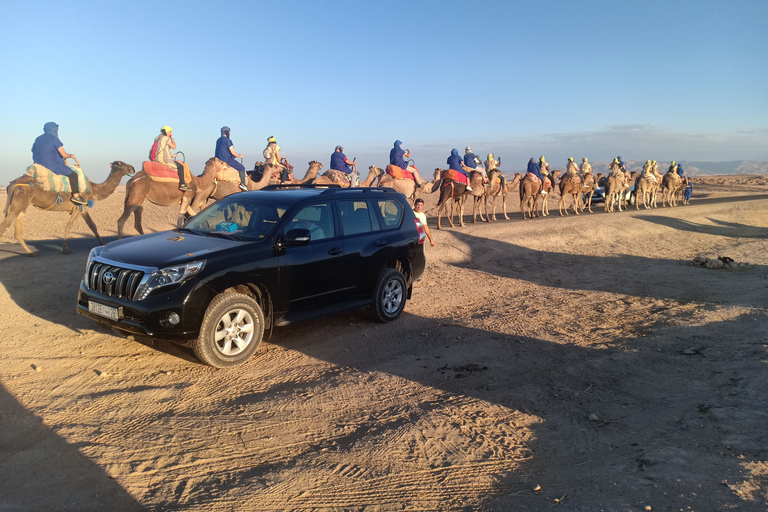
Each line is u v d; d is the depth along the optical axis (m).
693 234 20.72
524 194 22.31
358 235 6.79
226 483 3.33
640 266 13.91
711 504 3.04
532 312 8.52
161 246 5.47
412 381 5.27
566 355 6.26
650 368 5.81
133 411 4.33
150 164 11.48
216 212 6.56
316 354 5.96
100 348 5.76
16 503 3.01
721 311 8.51
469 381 5.32
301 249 5.98
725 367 5.66
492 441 4.04
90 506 3.03
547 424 4.39
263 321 5.62
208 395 4.72
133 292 4.92
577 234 17.91
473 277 11.44
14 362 5.26
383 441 3.96
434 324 7.49
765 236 21.31
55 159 9.99
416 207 11.38
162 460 3.59
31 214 17.12
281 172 15.40
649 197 31.84
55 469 3.40
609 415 4.59
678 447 3.86
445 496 3.28
